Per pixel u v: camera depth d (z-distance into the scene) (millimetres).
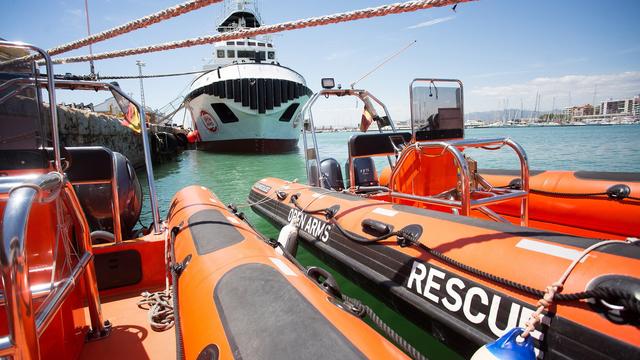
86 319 2271
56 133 1585
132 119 3146
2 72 1580
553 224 3988
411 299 2438
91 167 2492
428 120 4043
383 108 5172
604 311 1507
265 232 5461
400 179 4199
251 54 22750
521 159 2809
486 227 2348
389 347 1353
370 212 3334
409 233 2674
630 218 3316
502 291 1952
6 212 978
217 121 20484
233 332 1361
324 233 3695
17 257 938
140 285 2795
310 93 22234
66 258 1612
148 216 6801
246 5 22906
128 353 1915
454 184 4047
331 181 5480
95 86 3020
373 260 2908
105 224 3658
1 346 929
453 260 2225
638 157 13445
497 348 1350
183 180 11438
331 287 1912
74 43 1920
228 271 1824
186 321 1721
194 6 1621
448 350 2645
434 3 1478
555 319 1640
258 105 19281
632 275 1479
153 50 1996
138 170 14734
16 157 1564
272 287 1604
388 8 1579
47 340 1467
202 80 20125
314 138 5125
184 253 2375
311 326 1313
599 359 1464
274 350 1211
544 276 1795
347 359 1144
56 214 1515
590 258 1682
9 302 934
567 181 3885
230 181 11055
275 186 5840
